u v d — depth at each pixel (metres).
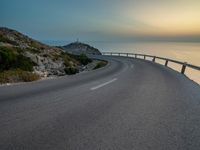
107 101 8.40
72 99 8.66
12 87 11.24
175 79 15.65
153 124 5.77
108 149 4.24
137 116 6.46
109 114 6.63
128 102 8.28
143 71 22.16
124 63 36.53
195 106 7.82
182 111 7.12
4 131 5.07
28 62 31.66
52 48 60.53
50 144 4.41
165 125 5.71
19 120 5.88
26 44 50.19
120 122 5.88
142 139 4.76
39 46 53.28
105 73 20.23
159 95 9.74
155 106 7.71
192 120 6.18
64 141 4.57
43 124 5.59
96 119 6.11
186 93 10.31
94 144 4.45
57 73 32.75
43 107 7.29
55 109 7.07
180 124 5.81
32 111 6.78
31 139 4.63
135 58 55.25
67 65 42.81
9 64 26.30
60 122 5.78
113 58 56.22
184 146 4.45
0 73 14.32
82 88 11.40
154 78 16.12
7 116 6.21
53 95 9.38
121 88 11.55
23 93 9.65
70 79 15.43
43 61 38.50
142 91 10.70
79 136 4.85
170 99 8.94
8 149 4.15
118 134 5.01
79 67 45.53
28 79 14.35
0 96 8.91
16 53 32.50
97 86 12.14
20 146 4.29
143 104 8.00
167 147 4.39
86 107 7.42
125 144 4.48
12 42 46.44
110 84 12.98
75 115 6.45
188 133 5.17
